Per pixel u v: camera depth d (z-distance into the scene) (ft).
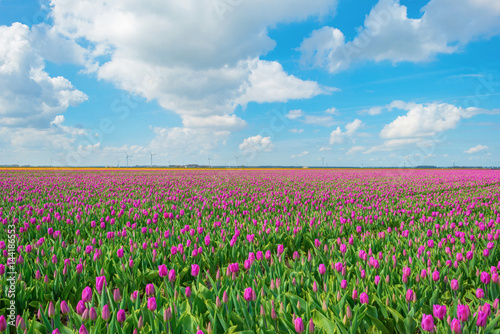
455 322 8.67
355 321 9.39
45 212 31.50
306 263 15.49
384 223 31.14
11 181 82.79
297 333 8.89
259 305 11.05
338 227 27.37
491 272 13.16
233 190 61.67
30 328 9.36
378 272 14.82
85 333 8.62
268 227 25.49
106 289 11.66
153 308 9.68
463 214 33.09
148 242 20.13
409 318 10.07
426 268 15.01
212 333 9.09
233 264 13.42
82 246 19.97
